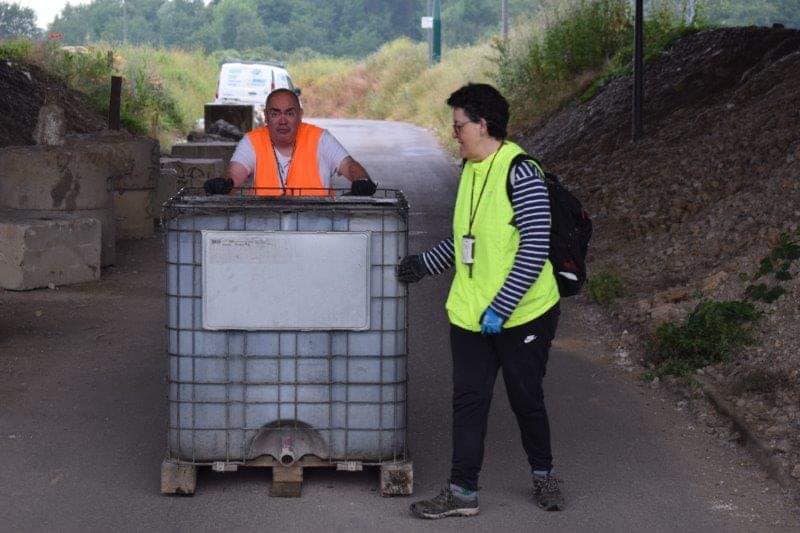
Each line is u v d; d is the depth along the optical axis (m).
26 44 23.30
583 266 4.86
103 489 5.27
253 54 106.62
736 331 6.98
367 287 4.93
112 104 17.58
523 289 4.62
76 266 9.93
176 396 5.02
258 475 5.44
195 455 5.07
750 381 6.38
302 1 129.62
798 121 11.04
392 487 5.12
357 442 5.07
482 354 4.86
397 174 19.47
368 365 5.01
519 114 23.19
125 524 4.86
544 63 24.12
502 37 32.91
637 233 10.55
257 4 128.75
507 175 4.68
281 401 5.02
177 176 13.49
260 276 4.90
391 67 45.44
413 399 6.77
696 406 6.40
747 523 4.87
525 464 5.67
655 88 17.08
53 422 6.24
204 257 4.87
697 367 6.92
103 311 8.92
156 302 9.32
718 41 17.48
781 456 5.43
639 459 5.68
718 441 5.91
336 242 4.89
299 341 4.97
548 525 4.87
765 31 17.22
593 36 23.06
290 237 4.88
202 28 125.06
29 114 17.91
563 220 4.78
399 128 31.77
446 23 105.56
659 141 14.17
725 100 14.52
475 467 4.93
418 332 8.36
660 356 7.20
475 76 32.62
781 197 9.05
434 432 6.17
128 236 12.24
